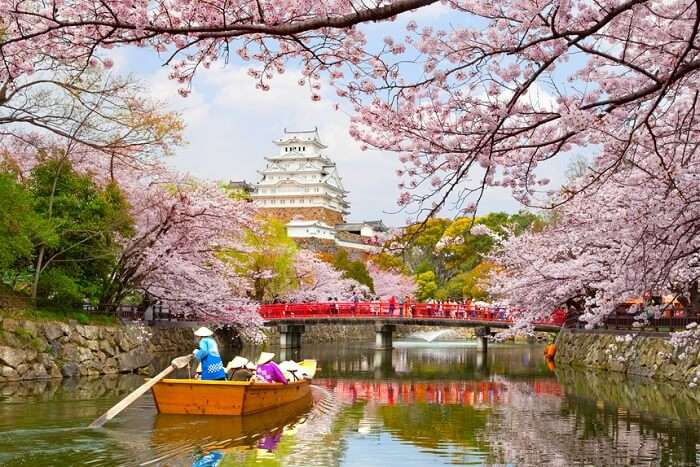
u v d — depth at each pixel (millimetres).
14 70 7926
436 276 64188
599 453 10336
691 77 7434
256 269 40281
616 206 14203
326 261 57969
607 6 6203
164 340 27969
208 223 24469
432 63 6625
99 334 20594
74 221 20109
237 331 34969
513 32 6359
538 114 6746
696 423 13117
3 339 16969
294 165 84688
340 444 10656
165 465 8672
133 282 24594
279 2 6492
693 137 8555
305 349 41875
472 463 9586
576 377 22922
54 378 17922
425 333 68375
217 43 7145
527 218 55625
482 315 38188
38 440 9711
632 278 10250
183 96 7477
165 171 22406
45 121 15961
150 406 13008
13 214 16875
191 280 26531
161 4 6594
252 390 12359
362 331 61875
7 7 6660
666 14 7012
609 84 7586
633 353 22891
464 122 6824
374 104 6902
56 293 20047
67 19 6816
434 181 7145
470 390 19094
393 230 7312
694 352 18781
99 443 9633
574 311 30578
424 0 5242
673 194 8672
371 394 17969
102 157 21953
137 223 23953
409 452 10219
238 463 9102
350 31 6582
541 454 10250
